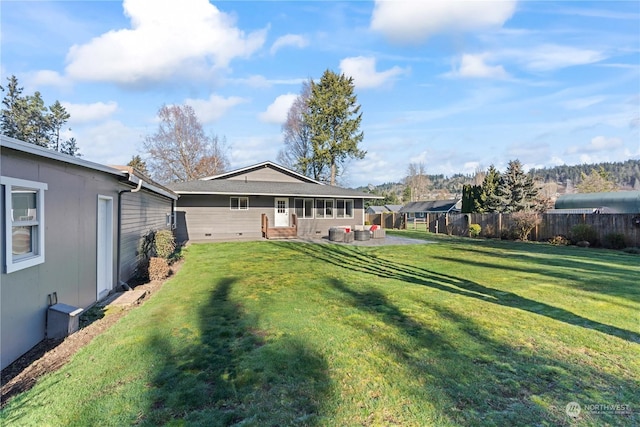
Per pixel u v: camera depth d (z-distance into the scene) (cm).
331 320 439
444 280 697
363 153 2998
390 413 240
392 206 5088
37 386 281
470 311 476
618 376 292
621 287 619
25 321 349
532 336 381
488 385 276
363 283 671
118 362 321
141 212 845
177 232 1622
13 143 300
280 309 491
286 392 267
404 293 584
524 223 1627
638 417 235
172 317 456
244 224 1739
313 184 2120
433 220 2303
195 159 3350
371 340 371
